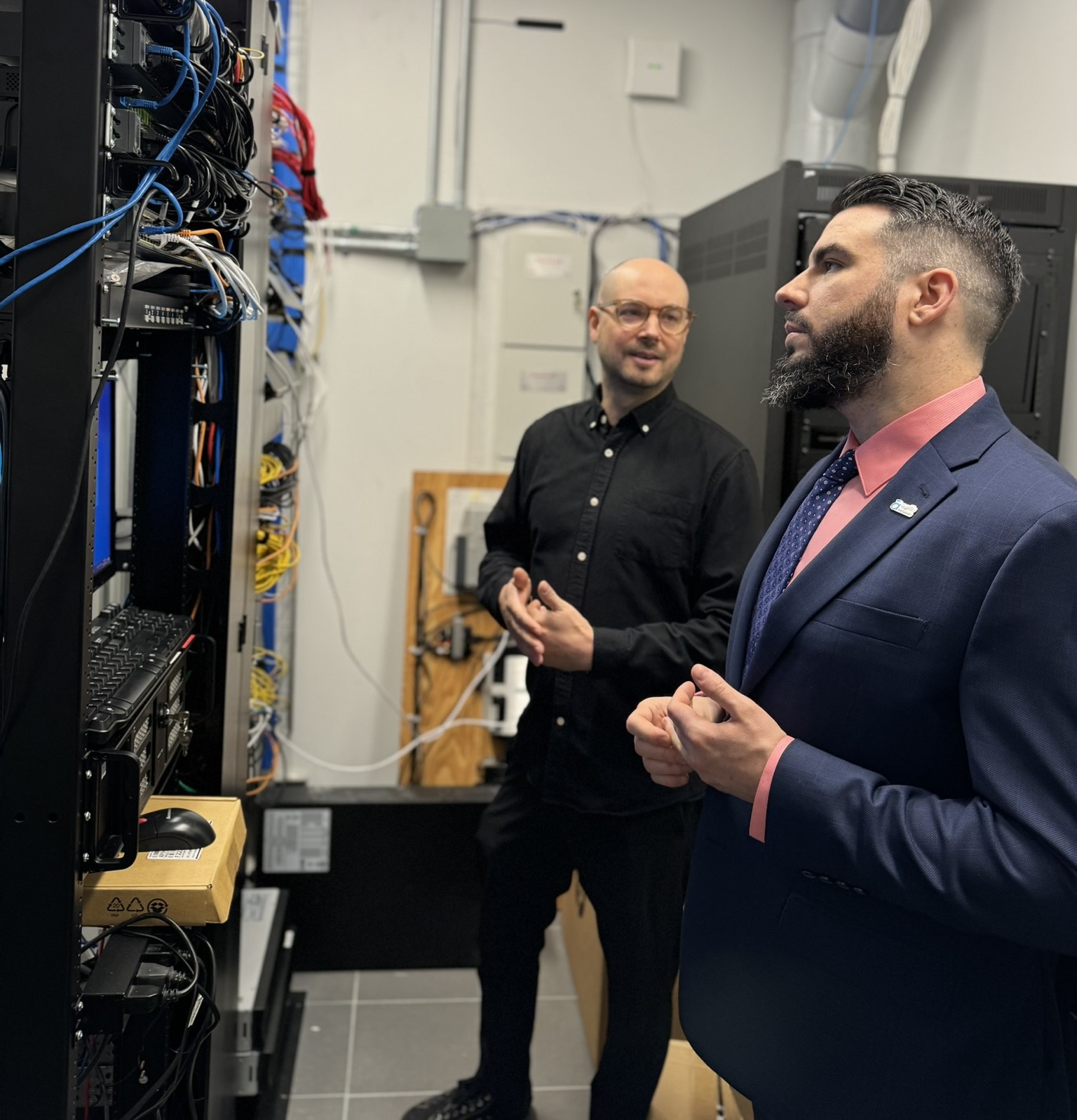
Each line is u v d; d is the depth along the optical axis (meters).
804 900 1.16
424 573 3.01
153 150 1.11
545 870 2.00
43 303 0.97
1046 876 0.95
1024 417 2.19
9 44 1.00
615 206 3.08
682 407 1.99
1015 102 2.42
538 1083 2.30
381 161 2.98
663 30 3.04
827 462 1.35
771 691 1.19
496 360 3.05
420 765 3.03
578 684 1.87
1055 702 0.98
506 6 2.98
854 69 2.76
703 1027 1.29
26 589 1.01
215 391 1.64
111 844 1.11
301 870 2.67
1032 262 2.15
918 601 1.08
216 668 1.68
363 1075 2.29
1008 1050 1.07
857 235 1.15
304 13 2.84
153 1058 1.38
